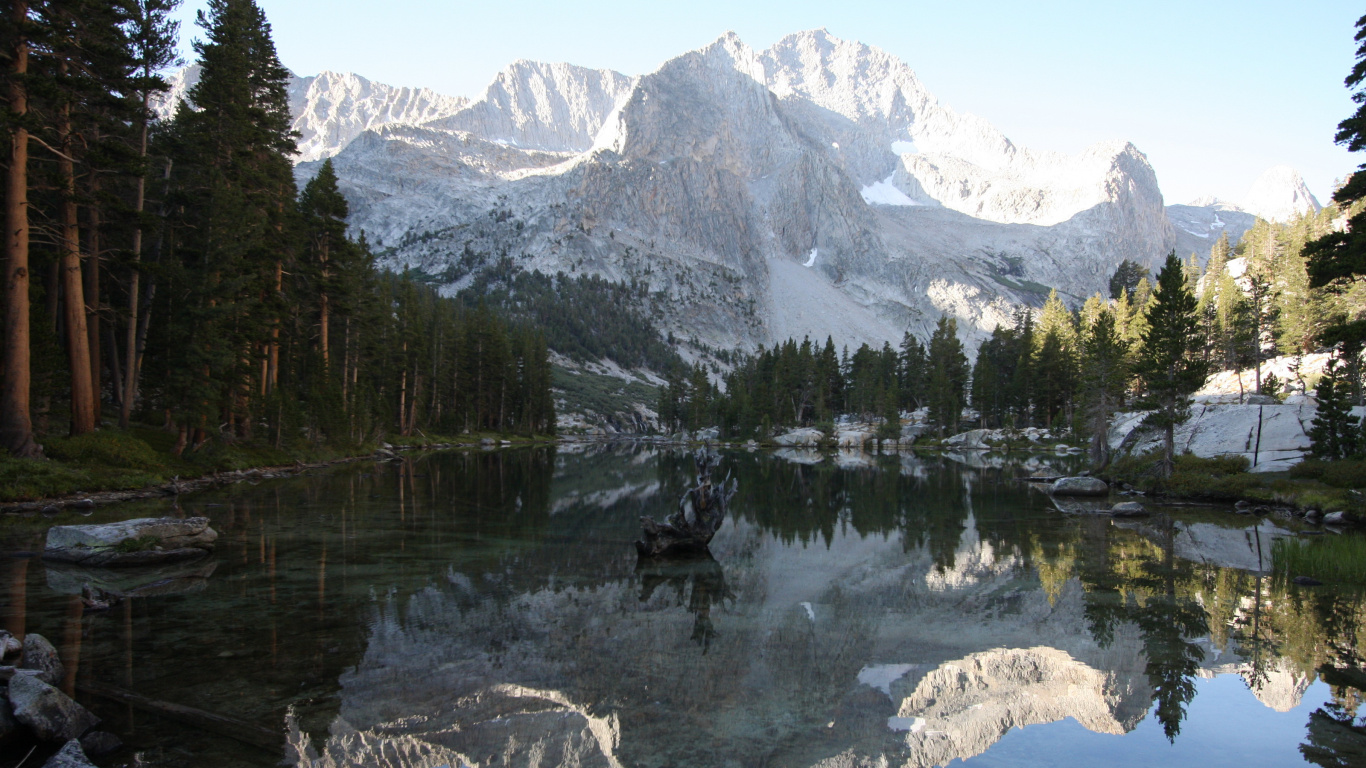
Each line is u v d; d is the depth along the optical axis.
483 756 6.86
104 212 30.95
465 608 12.56
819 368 128.38
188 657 9.62
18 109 24.47
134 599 12.70
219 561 16.14
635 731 7.59
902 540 21.72
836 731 7.72
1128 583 15.62
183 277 31.36
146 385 36.88
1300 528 24.41
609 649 10.47
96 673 8.96
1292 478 33.19
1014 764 6.92
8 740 6.96
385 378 71.19
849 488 40.53
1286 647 11.03
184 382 31.25
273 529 20.77
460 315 138.50
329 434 49.25
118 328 36.38
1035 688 9.26
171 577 14.44
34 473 22.91
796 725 7.88
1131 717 8.30
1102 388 49.69
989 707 8.55
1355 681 9.55
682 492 35.12
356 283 55.47
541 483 39.00
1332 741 7.62
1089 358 50.97
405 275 84.00
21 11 24.70
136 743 7.06
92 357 30.78
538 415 115.06
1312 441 35.84
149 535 15.77
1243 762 7.08
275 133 42.06
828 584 15.34
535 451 78.25
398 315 81.69
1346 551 18.19
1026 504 32.16
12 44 24.58
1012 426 99.75
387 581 14.45
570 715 8.00
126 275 35.16
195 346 31.02
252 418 42.03
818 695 8.84
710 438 130.50
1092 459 50.19
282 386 46.44
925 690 9.11
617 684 9.06
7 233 24.06
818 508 30.50
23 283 24.16
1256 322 74.25
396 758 6.76
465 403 93.75
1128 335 87.88
